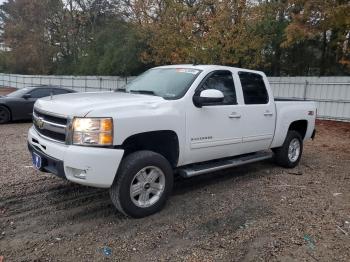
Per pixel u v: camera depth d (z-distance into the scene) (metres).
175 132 4.68
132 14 28.31
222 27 17.36
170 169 4.63
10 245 3.64
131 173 4.21
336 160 8.15
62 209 4.58
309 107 7.46
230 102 5.59
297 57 20.59
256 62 17.98
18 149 8.02
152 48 22.06
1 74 45.62
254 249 3.74
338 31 15.94
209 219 4.43
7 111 12.57
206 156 5.27
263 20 18.11
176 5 19.58
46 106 4.48
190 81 5.07
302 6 15.35
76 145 3.97
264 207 4.90
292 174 6.69
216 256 3.58
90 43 34.28
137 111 4.30
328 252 3.75
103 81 26.94
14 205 4.65
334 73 19.88
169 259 3.49
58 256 3.47
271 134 6.42
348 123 14.82
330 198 5.39
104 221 4.27
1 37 52.59
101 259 3.45
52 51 42.25
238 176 6.39
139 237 3.90
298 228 4.28
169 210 4.67
